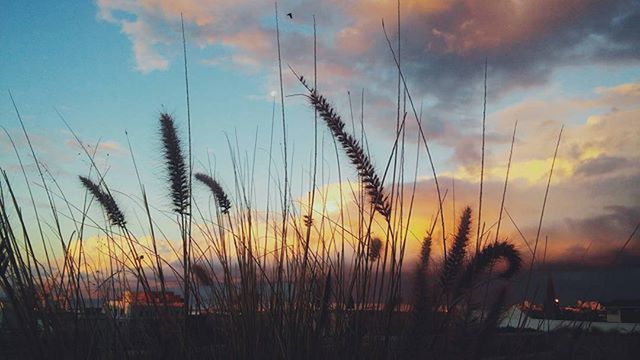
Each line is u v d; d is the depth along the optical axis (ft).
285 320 1.75
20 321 1.49
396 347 1.44
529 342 1.53
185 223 1.79
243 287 1.81
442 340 1.32
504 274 1.34
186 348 1.68
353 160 1.56
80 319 1.79
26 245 1.68
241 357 1.70
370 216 1.65
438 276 1.35
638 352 1.46
